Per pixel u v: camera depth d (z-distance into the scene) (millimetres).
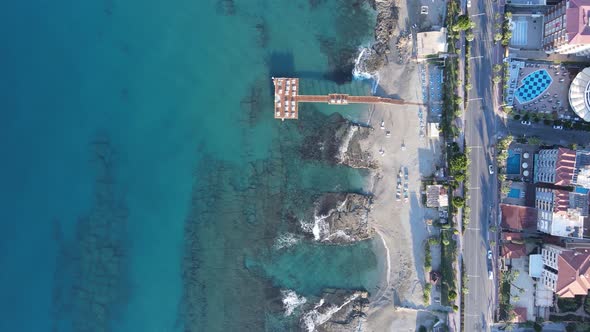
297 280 78750
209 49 79312
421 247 77062
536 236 74000
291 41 78938
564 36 66812
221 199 79438
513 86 74250
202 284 79625
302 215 78562
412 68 76938
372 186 78000
